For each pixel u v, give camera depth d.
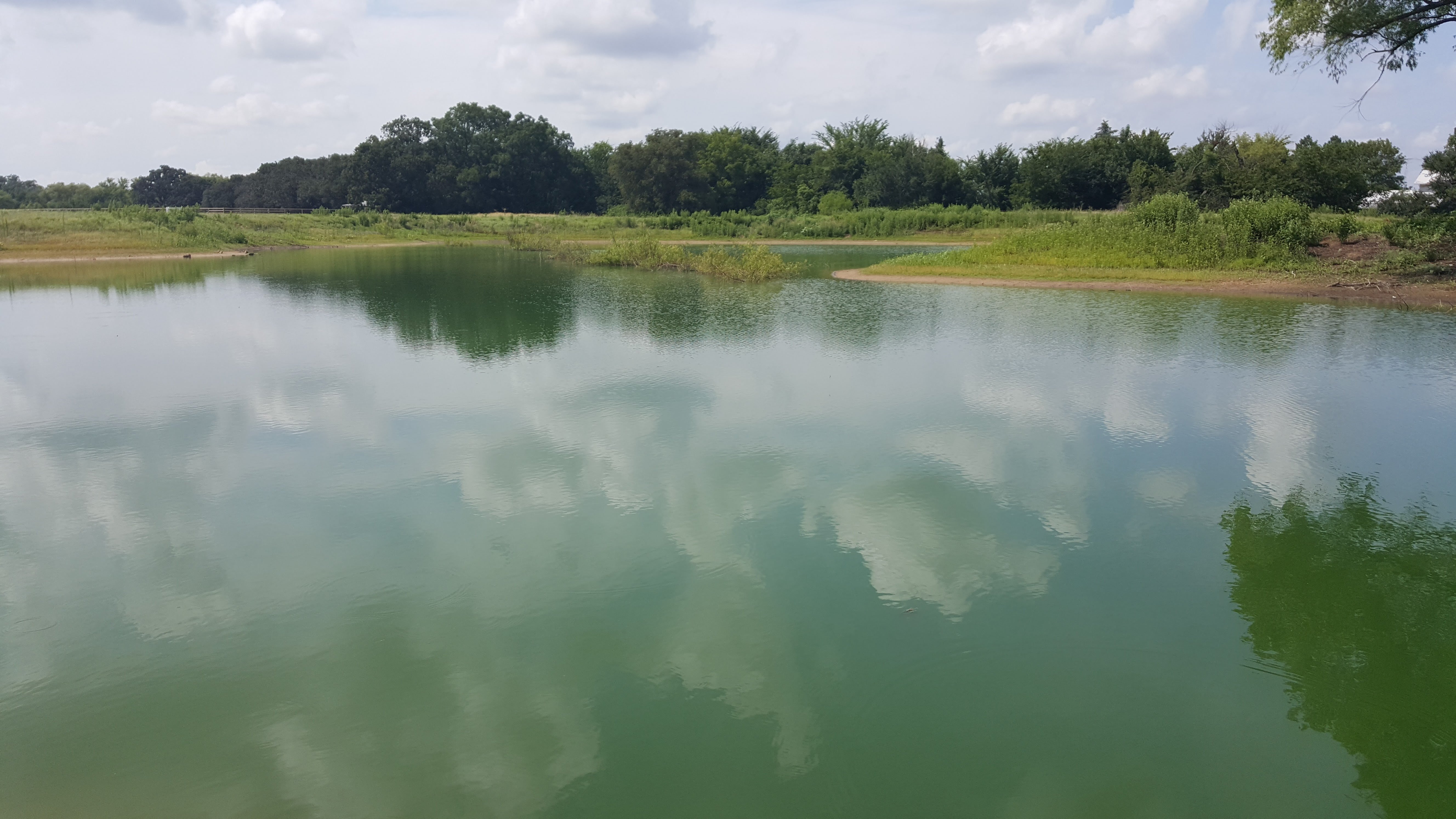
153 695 6.32
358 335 20.08
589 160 104.88
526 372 15.88
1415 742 5.74
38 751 5.73
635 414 13.02
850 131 91.94
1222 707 6.08
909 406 13.32
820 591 7.65
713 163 85.69
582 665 6.64
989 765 5.52
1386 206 46.00
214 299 27.36
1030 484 10.06
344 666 6.67
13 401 14.05
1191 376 15.07
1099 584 7.74
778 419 12.65
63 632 7.16
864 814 5.09
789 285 30.75
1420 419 12.36
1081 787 5.33
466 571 8.10
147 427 12.55
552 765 5.55
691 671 6.54
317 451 11.45
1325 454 10.95
